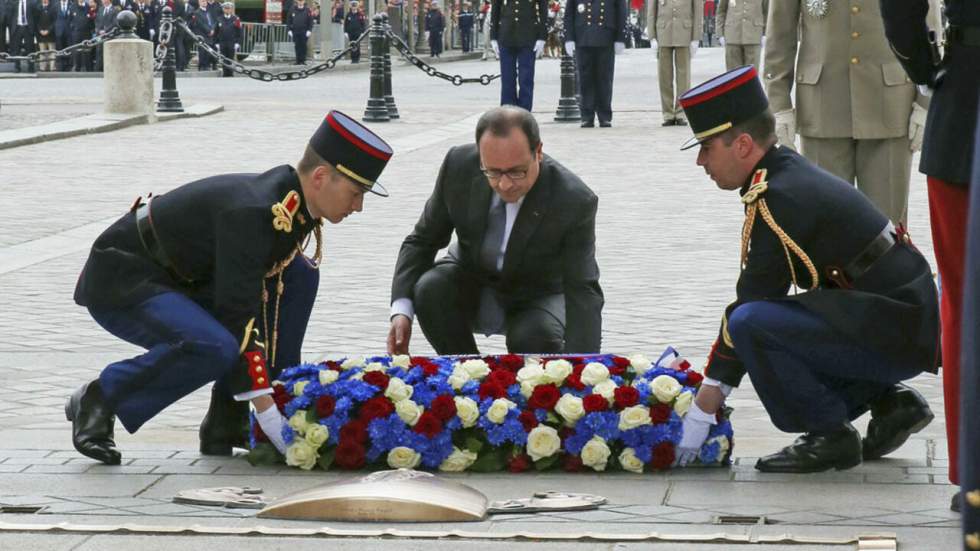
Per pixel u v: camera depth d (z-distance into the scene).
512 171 7.71
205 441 7.50
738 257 13.87
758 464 7.05
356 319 11.31
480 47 84.06
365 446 7.08
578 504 6.40
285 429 7.12
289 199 7.20
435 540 5.93
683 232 15.32
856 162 10.33
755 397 8.80
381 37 27.38
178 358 7.08
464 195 8.19
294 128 26.16
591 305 8.03
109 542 5.93
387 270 13.41
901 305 6.74
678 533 6.01
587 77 26.89
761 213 6.87
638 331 10.77
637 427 7.00
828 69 10.12
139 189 18.75
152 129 26.09
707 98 6.96
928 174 6.40
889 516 6.25
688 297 12.03
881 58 10.02
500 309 8.42
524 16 28.67
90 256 7.41
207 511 6.41
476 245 8.20
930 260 13.34
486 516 6.28
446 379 7.16
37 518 6.31
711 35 82.19
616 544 5.85
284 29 60.00
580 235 8.00
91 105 30.75
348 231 15.54
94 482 6.93
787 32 10.21
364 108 30.25
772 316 6.76
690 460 7.09
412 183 19.19
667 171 20.25
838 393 7.18
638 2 82.50
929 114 6.46
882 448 7.18
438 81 43.16
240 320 7.12
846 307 6.73
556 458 7.06
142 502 6.57
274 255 7.32
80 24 50.16
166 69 28.69
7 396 9.00
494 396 7.08
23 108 29.80
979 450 2.93
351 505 6.22
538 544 5.87
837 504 6.45
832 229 6.83
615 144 23.78
